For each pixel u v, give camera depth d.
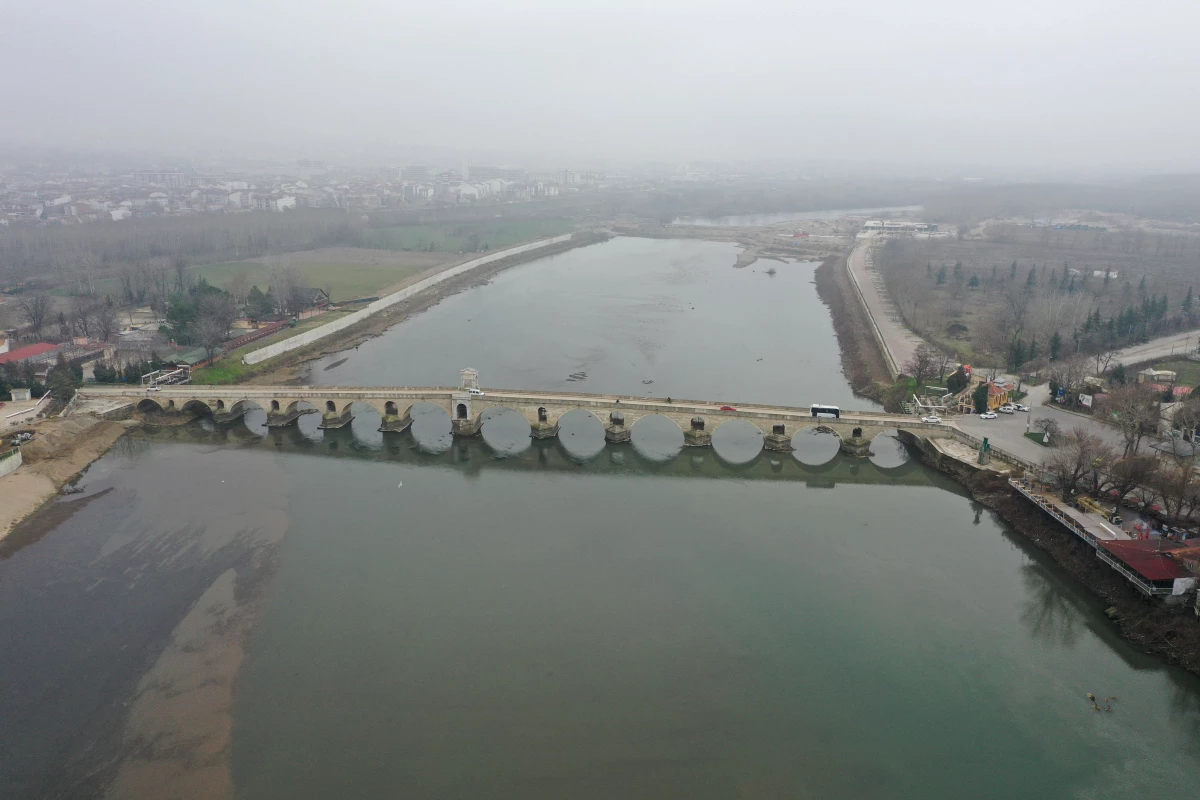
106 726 103.12
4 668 114.25
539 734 100.81
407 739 100.12
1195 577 118.06
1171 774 95.50
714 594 132.25
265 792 92.31
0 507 161.25
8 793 92.81
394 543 149.50
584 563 142.12
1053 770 96.06
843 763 96.81
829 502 168.62
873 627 123.69
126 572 139.88
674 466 188.38
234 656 116.31
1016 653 117.69
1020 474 164.25
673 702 106.75
